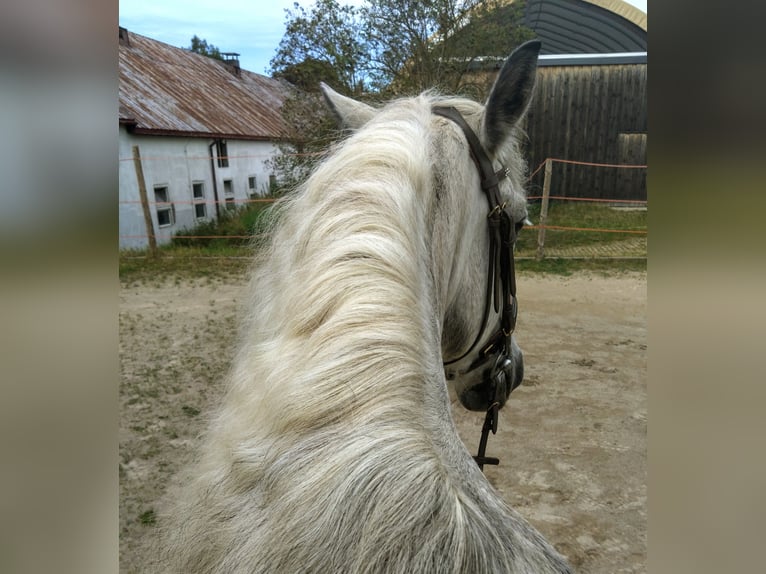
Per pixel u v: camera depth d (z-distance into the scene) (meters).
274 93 21.23
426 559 0.63
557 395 4.52
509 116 1.55
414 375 0.79
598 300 7.22
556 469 3.48
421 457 0.69
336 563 0.63
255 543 0.67
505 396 1.92
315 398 0.74
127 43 15.68
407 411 0.75
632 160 12.38
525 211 1.87
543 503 3.15
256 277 1.19
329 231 0.95
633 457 3.61
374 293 0.84
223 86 17.75
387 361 0.78
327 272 0.87
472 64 8.47
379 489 0.65
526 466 3.52
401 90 7.94
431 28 8.40
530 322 6.38
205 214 13.38
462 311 1.64
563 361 5.23
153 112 12.31
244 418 0.81
